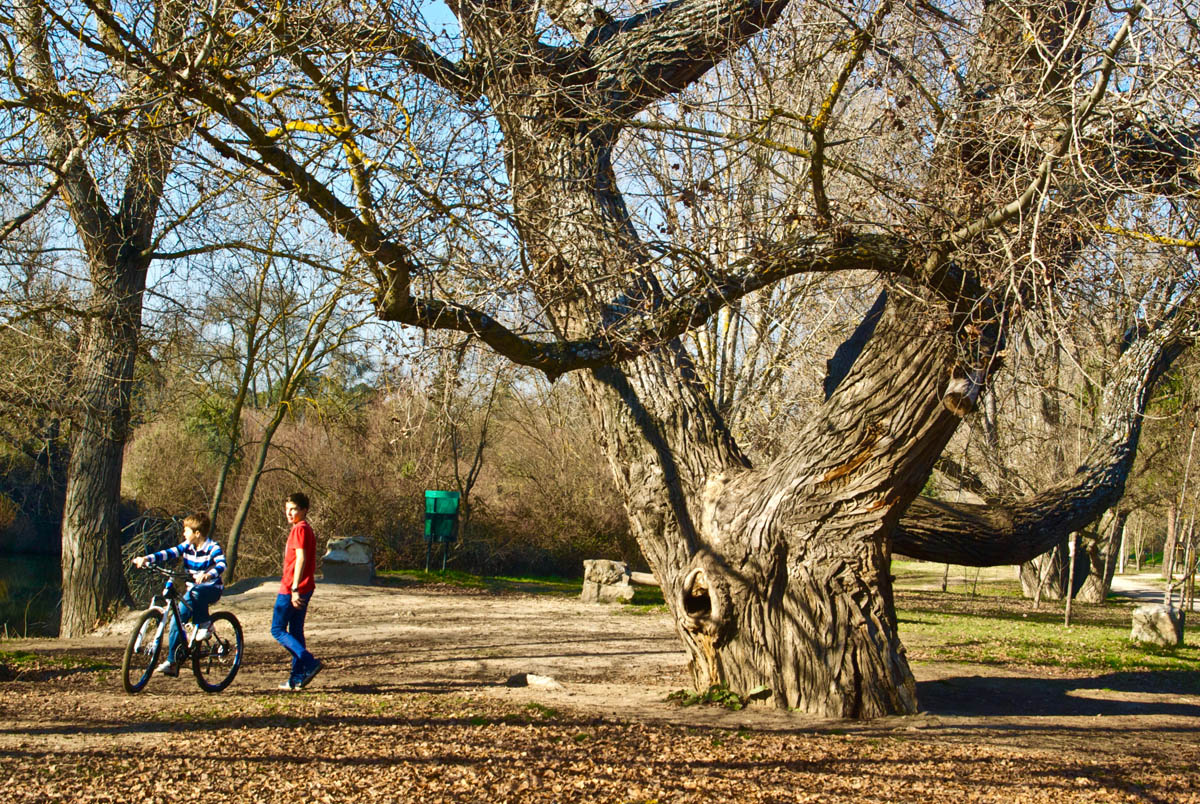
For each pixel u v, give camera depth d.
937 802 4.97
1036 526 8.50
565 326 7.38
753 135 6.25
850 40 6.43
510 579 27.67
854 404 7.09
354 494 27.95
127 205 12.59
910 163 6.88
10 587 22.98
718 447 7.98
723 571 7.46
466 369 7.36
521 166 6.73
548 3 7.82
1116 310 7.07
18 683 8.80
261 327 22.92
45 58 7.55
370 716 6.91
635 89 7.52
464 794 4.94
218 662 8.62
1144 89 5.82
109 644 12.73
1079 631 16.48
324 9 6.22
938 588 33.19
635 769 5.45
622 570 21.05
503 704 7.53
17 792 4.83
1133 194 6.28
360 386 26.36
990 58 6.81
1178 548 25.05
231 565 22.58
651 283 7.07
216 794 4.87
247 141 6.05
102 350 13.60
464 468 33.31
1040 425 19.08
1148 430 22.55
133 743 5.95
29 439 16.83
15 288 11.05
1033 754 6.06
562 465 31.59
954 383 6.61
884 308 7.76
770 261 6.54
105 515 15.40
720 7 7.29
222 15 6.24
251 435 28.41
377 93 6.49
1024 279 5.73
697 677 7.90
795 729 6.61
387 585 23.12
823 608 7.11
